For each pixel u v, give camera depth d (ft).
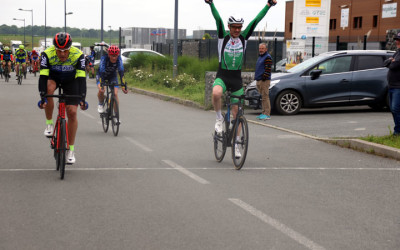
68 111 23.25
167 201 19.01
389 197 20.06
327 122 41.70
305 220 16.89
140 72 90.38
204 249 14.15
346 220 16.97
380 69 48.37
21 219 16.69
